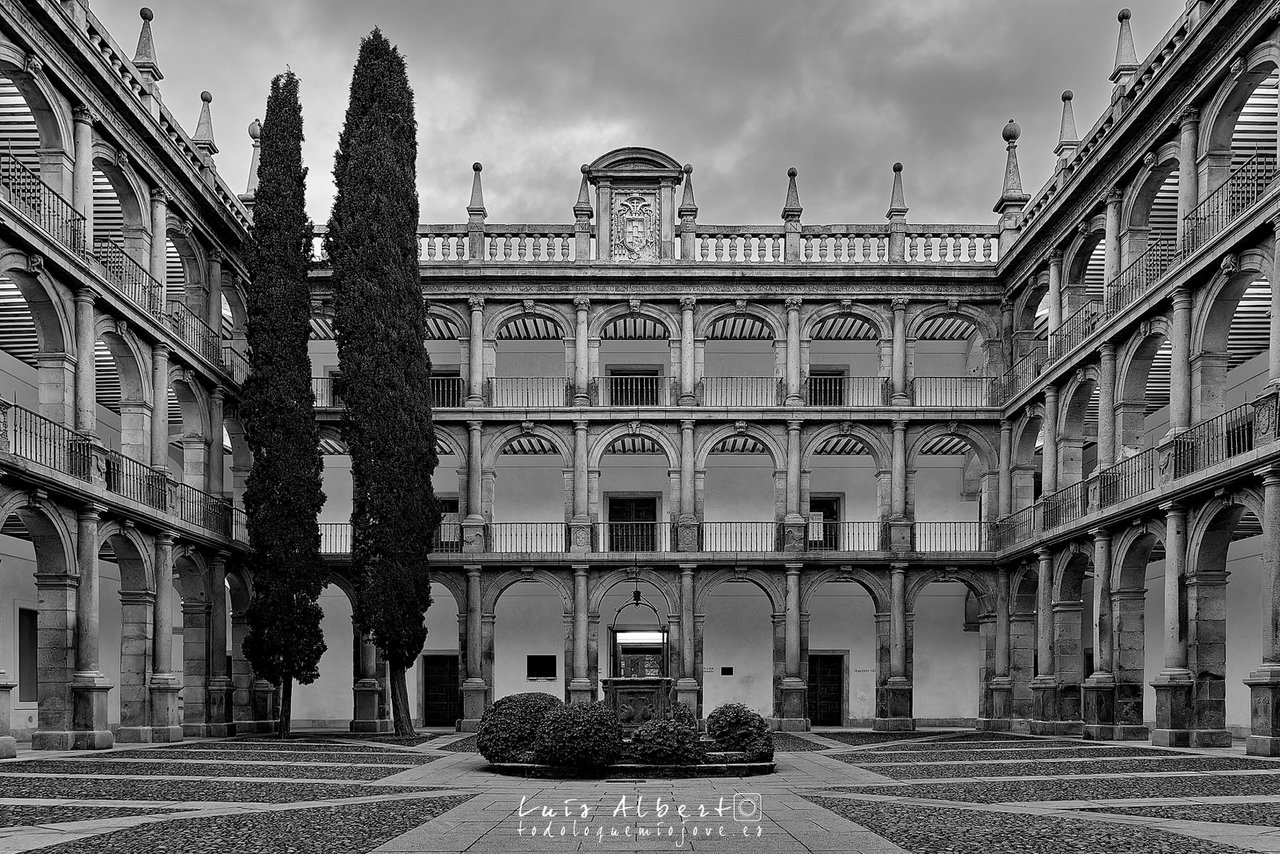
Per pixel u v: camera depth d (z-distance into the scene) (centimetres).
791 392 4125
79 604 2709
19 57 2484
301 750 2769
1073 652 3488
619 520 4469
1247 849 1148
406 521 3556
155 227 3206
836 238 4222
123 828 1336
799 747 2962
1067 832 1273
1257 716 2317
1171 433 2731
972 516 4516
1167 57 2753
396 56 3772
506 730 2194
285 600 3428
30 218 2478
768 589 4066
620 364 4475
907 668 4019
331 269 4112
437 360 4478
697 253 4303
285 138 3616
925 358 4547
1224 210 2634
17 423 2531
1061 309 3653
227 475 4306
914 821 1377
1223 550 2641
